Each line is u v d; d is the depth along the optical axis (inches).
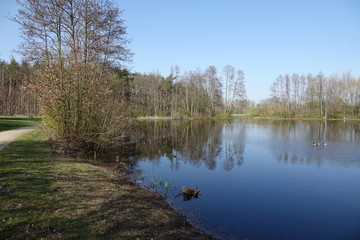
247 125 1596.9
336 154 623.5
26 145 441.4
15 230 161.0
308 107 2427.4
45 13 557.0
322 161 547.5
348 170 471.2
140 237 182.5
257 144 784.3
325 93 2321.6
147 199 289.9
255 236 227.5
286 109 2381.9
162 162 526.6
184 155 607.5
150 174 427.8
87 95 505.4
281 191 354.0
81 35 636.7
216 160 553.6
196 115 2401.6
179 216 254.7
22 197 210.7
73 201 221.9
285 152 649.6
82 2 606.9
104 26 662.5
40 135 593.3
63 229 171.8
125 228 191.2
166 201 303.0
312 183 393.4
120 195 269.1
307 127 1425.9
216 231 230.8
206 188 363.3
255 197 330.0
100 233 175.2
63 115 510.6
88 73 514.0
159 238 188.7
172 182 386.6
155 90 2410.2
